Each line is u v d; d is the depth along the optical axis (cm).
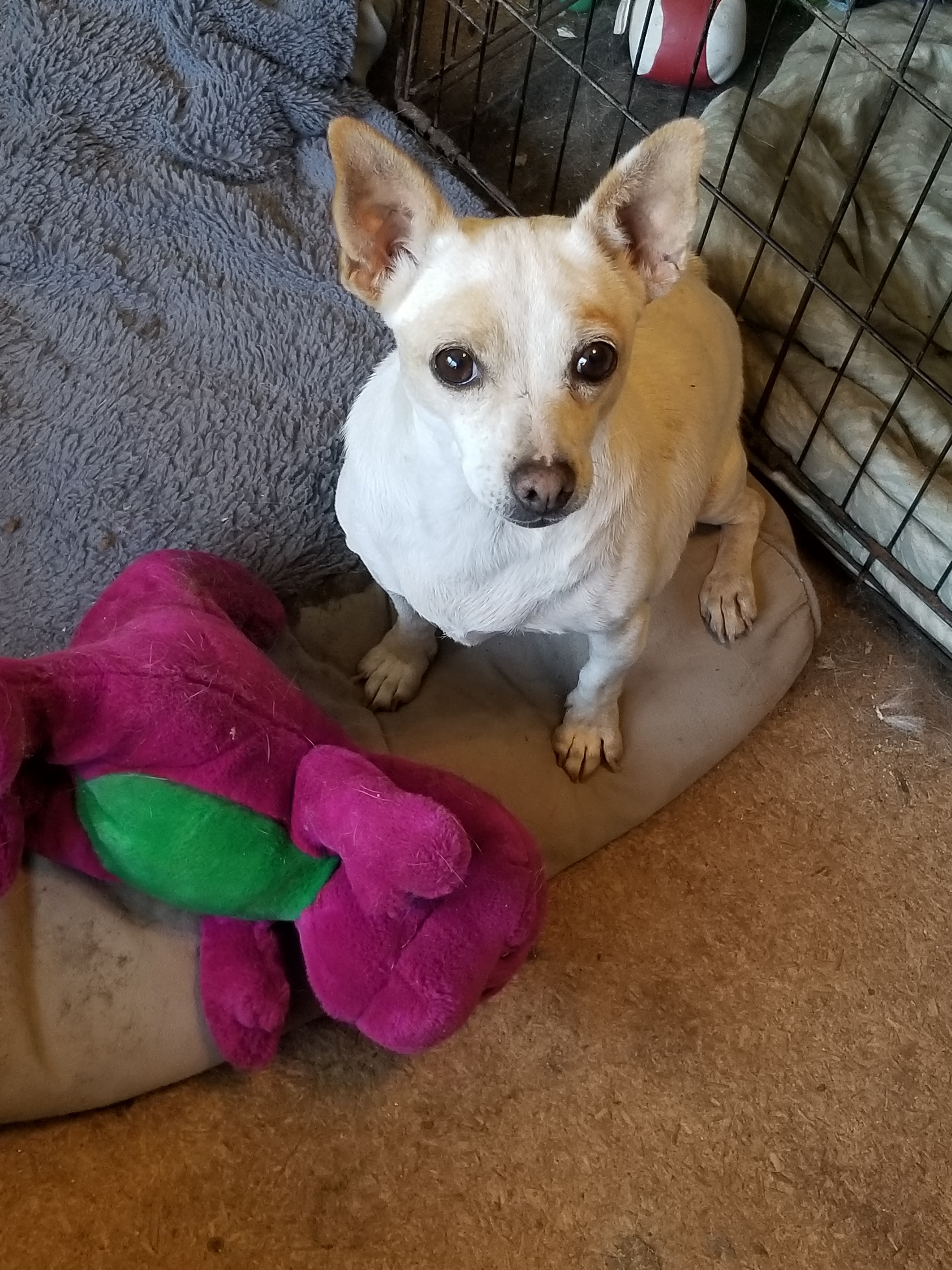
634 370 52
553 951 57
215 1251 49
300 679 60
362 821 43
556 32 87
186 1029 49
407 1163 52
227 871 45
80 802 46
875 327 71
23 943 48
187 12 72
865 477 66
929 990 58
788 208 72
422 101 83
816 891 60
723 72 84
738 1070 56
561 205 81
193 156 71
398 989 45
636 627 52
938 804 63
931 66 79
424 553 49
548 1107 54
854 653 67
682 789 61
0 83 69
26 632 58
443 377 42
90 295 67
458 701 60
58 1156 50
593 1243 51
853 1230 53
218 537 61
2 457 62
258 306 67
